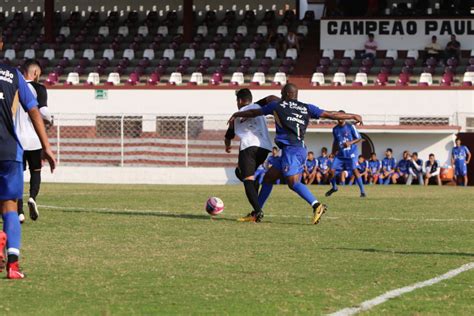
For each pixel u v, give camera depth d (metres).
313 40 71.75
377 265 15.80
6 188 13.74
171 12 77.50
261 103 24.22
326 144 57.22
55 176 55.16
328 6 72.12
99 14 79.38
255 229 22.08
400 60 67.31
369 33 68.81
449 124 60.38
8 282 13.71
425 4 71.44
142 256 16.83
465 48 67.81
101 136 57.78
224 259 16.47
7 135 13.67
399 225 23.56
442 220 25.25
